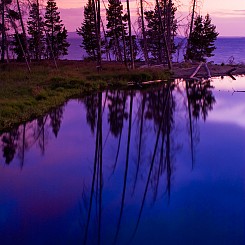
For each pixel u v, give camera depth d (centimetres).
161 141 1528
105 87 3228
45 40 6725
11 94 2373
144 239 734
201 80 3641
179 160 1262
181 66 4331
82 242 727
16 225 795
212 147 1409
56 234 758
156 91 2969
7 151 1383
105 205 902
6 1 3725
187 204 898
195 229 770
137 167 1200
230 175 1103
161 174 1127
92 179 1088
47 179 1088
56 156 1328
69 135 1627
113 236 748
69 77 3259
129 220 817
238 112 2069
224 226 783
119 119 1975
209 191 980
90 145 1479
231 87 3095
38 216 836
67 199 939
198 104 2355
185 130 1695
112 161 1273
